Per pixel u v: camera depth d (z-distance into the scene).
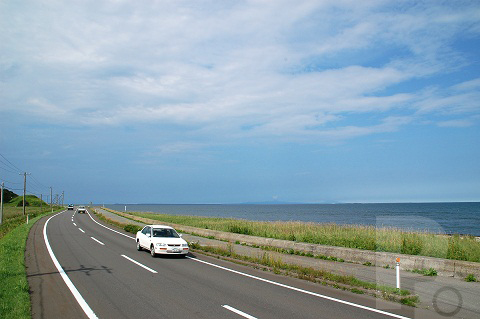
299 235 21.20
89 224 39.84
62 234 27.08
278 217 89.44
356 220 72.00
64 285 10.27
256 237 20.78
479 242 14.88
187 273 12.60
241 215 103.31
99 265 13.92
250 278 11.88
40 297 8.85
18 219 49.91
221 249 17.94
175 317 7.43
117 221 42.38
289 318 7.48
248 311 7.95
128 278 11.49
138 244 19.09
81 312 7.65
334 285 10.66
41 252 17.25
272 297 9.29
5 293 8.71
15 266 12.55
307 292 9.91
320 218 82.12
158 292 9.64
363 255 14.34
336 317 7.57
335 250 15.52
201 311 7.90
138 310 7.89
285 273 12.65
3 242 19.97
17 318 6.89
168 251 16.31
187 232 28.88
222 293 9.66
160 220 43.00
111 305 8.26
